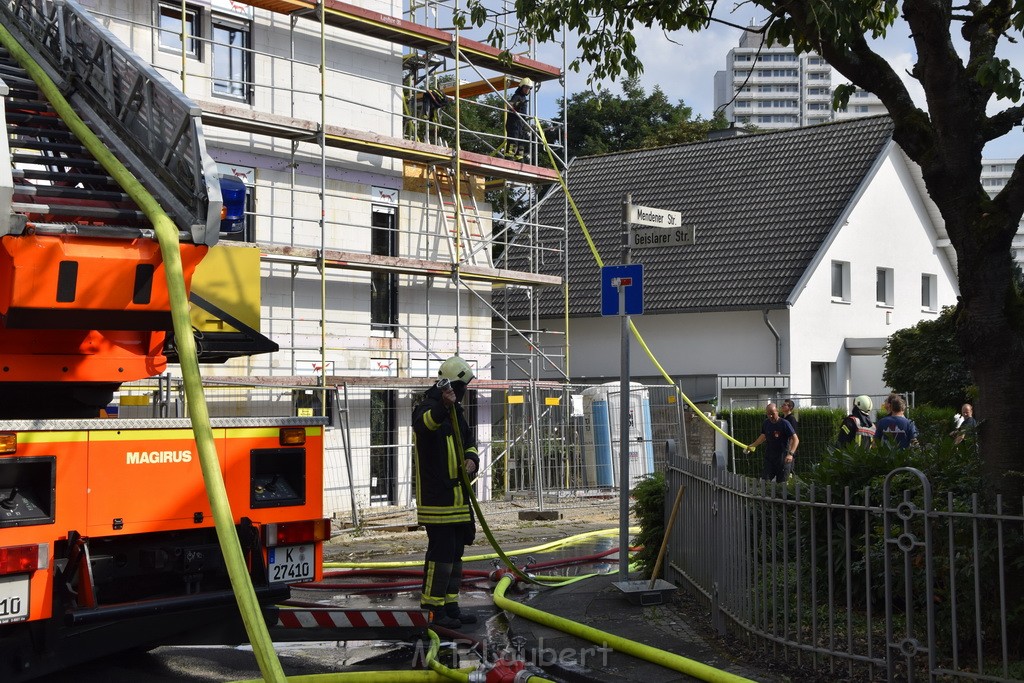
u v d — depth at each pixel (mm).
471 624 8453
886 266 28469
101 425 6289
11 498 5988
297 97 17484
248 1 16297
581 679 6535
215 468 5305
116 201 7266
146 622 6410
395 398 18578
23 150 8859
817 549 7555
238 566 5023
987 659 6199
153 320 6762
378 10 18656
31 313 6348
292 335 16344
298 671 7141
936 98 6664
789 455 16500
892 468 7473
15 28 9602
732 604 7426
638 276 9234
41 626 6020
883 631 7059
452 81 22016
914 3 6578
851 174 27141
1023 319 6512
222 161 16469
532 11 9500
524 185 22141
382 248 18875
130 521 6383
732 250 26625
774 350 25484
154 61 15648
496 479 19781
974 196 6648
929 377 22875
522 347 27969
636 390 20000
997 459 6523
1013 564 5996
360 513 16500
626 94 44562
